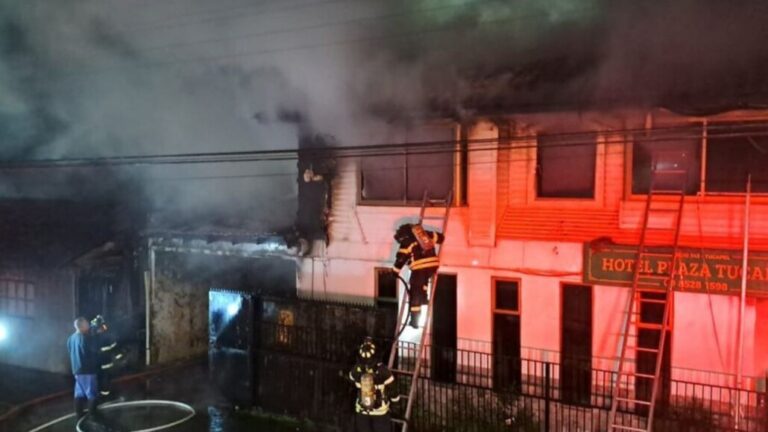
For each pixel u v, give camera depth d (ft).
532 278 33.76
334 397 36.29
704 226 30.42
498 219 34.88
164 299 49.55
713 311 29.78
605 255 31.65
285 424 37.42
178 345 50.80
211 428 36.88
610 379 31.81
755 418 28.02
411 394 30.58
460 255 35.78
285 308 38.58
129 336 49.73
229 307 40.04
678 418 29.27
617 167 32.35
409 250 29.99
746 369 29.09
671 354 30.71
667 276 30.27
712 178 30.32
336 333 36.83
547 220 33.81
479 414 34.01
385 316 35.83
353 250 39.75
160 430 36.37
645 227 29.01
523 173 34.68
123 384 44.52
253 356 39.09
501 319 34.88
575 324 32.96
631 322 31.22
